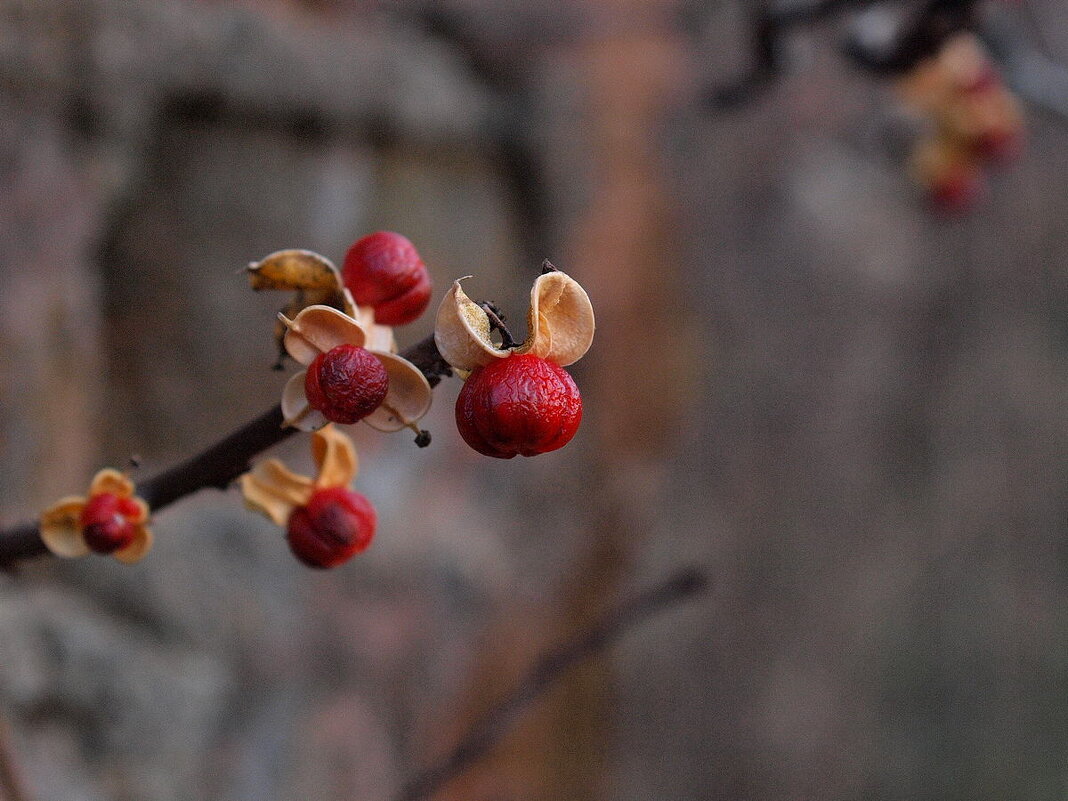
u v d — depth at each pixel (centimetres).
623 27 47
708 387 67
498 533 46
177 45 31
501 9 45
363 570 39
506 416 16
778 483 75
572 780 54
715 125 60
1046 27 43
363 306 17
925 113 32
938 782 95
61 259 29
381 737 39
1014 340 96
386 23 41
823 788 80
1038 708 101
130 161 31
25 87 27
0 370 26
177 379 34
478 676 45
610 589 56
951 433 94
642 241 56
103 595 31
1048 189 93
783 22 28
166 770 31
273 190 35
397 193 41
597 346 54
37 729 28
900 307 86
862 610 87
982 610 99
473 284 45
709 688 70
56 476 29
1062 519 100
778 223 71
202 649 33
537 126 47
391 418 17
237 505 35
